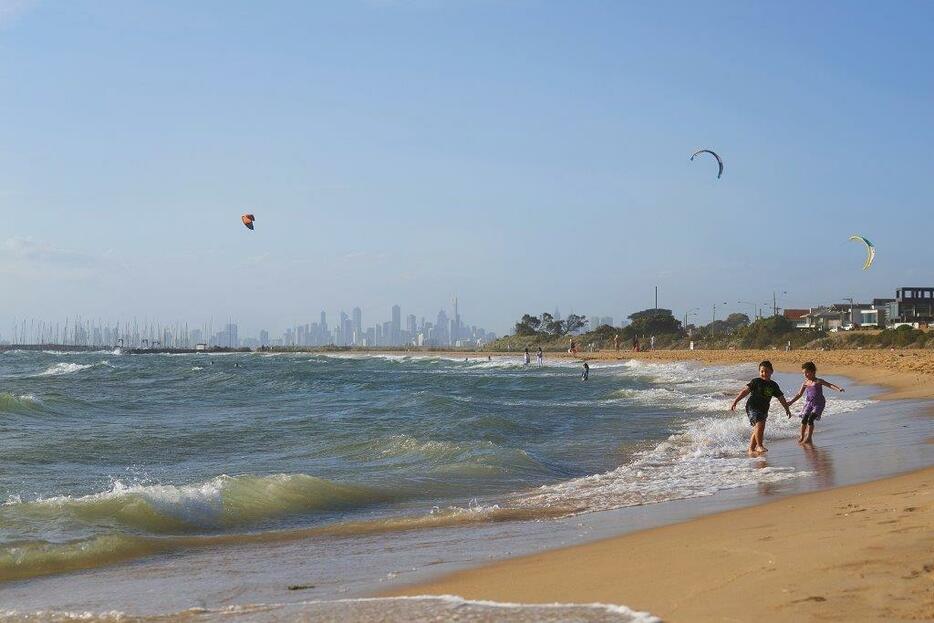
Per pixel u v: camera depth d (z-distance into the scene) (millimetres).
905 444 14867
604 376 55531
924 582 5027
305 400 33750
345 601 5805
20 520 9812
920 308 116562
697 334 144500
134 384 46156
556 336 177750
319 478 12867
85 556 8570
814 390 16234
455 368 80812
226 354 184375
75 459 16078
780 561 5961
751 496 10586
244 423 22984
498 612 4992
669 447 17141
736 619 4629
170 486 11578
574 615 4777
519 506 11086
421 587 6492
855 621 4426
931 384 30828
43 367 76188
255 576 7539
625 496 11430
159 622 5738
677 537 7781
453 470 14414
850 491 9891
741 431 19016
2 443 18047
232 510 10891
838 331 112188
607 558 7004
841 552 5980
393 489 12805
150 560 8539
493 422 21391
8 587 7461
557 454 16734
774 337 114688
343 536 9586
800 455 14625
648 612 4949
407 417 24531
